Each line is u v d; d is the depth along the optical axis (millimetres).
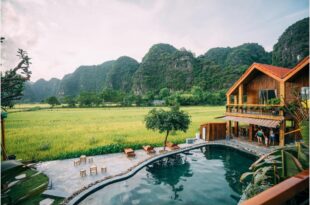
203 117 44656
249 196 4348
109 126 32688
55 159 15172
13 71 6609
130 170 12312
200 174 12125
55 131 28000
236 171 12531
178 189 10156
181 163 14047
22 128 31188
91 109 87312
